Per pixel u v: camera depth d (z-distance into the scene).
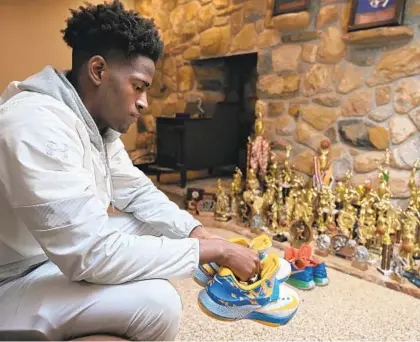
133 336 0.72
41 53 3.25
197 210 2.44
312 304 1.35
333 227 1.88
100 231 0.65
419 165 1.86
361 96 2.06
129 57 0.73
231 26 2.79
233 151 3.24
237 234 2.14
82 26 0.73
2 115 0.66
